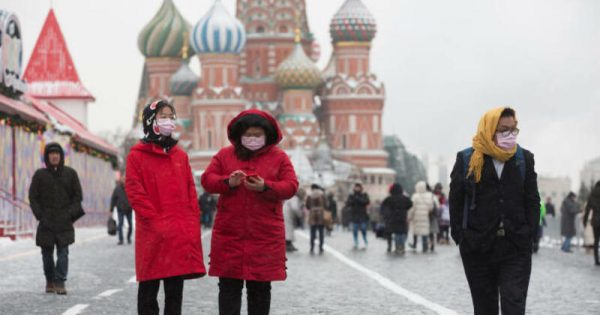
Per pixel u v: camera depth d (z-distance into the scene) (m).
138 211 11.73
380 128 186.00
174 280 11.77
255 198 11.37
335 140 185.50
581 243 46.78
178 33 185.88
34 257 29.20
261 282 11.56
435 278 24.16
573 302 18.17
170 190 11.86
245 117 11.55
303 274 25.56
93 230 55.47
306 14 193.62
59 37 89.44
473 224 11.22
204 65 174.62
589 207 29.77
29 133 45.97
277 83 183.62
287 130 178.75
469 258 11.31
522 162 11.21
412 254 36.38
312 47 197.50
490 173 11.17
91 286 20.73
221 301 11.59
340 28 185.38
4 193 41.31
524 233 11.12
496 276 11.36
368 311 16.80
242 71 188.12
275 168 11.59
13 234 39.25
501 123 11.19
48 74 88.75
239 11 190.75
